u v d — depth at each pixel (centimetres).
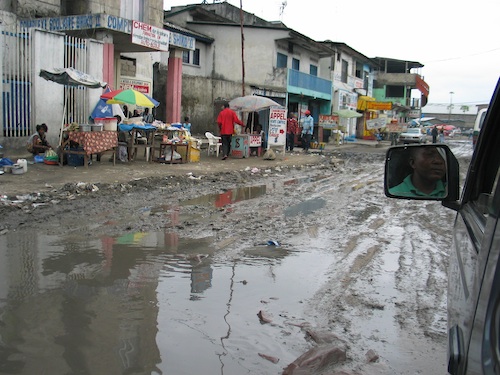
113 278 486
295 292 474
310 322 409
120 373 313
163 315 405
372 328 403
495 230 144
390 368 340
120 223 713
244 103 1800
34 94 1358
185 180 1147
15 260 530
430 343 380
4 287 452
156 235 658
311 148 2747
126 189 981
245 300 448
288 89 3027
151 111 2145
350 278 520
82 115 1486
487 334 133
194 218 768
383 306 448
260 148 1875
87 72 1502
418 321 420
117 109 1536
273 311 427
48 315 395
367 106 4612
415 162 267
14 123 1330
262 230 709
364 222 800
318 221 789
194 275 507
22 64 1343
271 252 603
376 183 1298
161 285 474
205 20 3206
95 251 573
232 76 3033
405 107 5531
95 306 417
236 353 348
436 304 458
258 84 3030
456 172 260
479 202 219
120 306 419
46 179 1018
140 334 370
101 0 1897
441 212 909
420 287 502
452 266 238
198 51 2972
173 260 553
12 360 323
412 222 816
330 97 3744
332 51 3534
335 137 3641
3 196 823
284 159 1848
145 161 1427
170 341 361
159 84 2584
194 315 409
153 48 1770
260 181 1257
